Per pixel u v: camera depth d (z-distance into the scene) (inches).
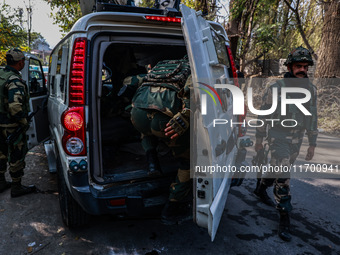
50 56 177.6
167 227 112.3
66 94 90.7
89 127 85.9
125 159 116.8
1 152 139.9
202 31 76.1
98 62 89.6
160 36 102.0
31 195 141.1
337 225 113.7
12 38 716.7
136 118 88.3
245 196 142.1
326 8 374.0
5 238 104.3
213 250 97.7
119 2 142.9
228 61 118.6
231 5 371.9
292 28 468.8
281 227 105.7
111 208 88.7
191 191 90.4
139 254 95.3
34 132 163.8
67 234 107.1
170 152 118.9
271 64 529.3
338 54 332.5
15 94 128.2
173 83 82.7
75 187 86.4
